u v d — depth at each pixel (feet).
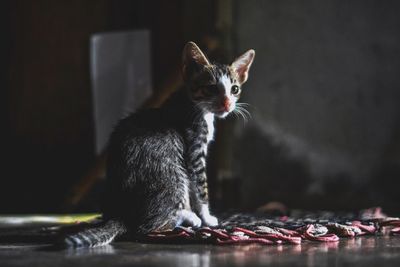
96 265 3.09
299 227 3.86
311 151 6.52
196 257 3.25
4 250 3.44
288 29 6.53
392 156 6.61
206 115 4.09
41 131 6.60
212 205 6.11
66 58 6.58
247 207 6.13
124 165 3.82
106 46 6.50
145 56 6.44
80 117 6.57
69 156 6.57
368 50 6.63
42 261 3.17
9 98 6.58
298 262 3.14
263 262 3.14
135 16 6.51
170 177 3.82
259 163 6.42
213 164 6.22
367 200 6.39
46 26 6.58
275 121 6.48
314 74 6.56
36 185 6.56
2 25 6.54
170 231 3.68
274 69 6.50
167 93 5.17
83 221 4.46
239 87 4.28
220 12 6.22
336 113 6.58
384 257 3.24
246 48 6.44
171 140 3.91
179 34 6.37
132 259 3.21
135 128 3.92
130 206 3.76
